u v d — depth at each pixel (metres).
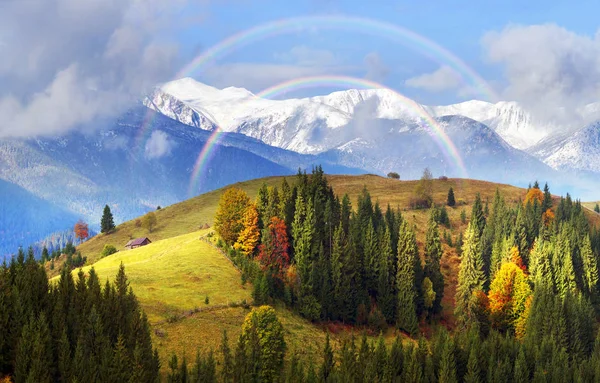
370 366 104.69
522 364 116.19
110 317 92.62
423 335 143.12
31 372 75.94
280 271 142.38
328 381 99.06
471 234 157.38
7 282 90.12
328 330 131.12
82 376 80.25
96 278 98.75
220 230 157.88
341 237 153.00
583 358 130.75
